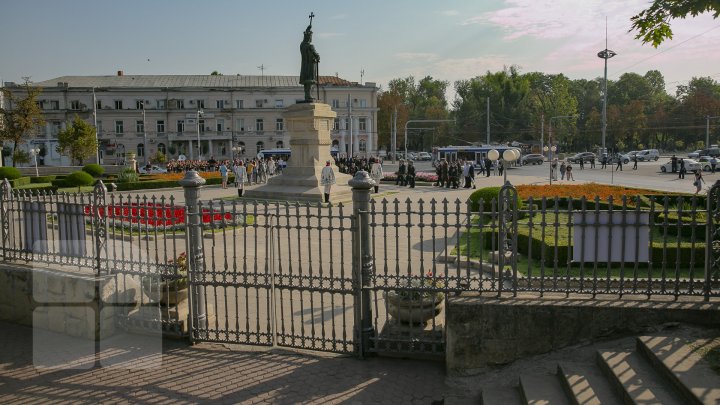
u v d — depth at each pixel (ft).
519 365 21.31
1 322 29.35
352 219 23.66
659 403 15.70
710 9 23.22
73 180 115.14
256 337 25.79
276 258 43.04
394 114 274.16
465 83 321.32
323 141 93.04
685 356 17.58
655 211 21.17
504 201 22.25
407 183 126.62
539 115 286.05
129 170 128.57
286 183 93.30
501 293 22.79
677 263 21.43
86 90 258.78
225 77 282.97
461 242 48.32
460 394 20.61
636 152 242.37
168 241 48.60
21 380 22.44
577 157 245.04
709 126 266.16
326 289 24.22
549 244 36.29
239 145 272.51
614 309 20.81
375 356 24.27
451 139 322.34
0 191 30.42
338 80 280.31
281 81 281.95
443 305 28.48
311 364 23.59
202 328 26.27
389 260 42.09
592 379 18.34
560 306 21.17
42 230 29.19
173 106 266.77
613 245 21.79
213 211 25.62
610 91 345.51
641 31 25.63
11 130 152.05
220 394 21.04
